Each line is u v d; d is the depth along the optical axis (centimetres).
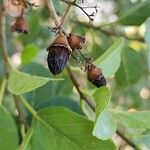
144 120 18
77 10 26
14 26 18
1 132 18
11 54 30
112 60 18
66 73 19
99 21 29
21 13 18
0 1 19
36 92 21
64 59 16
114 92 31
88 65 17
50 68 16
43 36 30
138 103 31
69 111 17
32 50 28
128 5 29
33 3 18
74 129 17
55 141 18
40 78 16
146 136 20
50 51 16
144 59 32
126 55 26
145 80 32
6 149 18
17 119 19
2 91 19
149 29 22
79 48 17
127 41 28
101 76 17
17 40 30
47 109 18
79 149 17
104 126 16
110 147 17
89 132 17
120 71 26
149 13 25
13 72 16
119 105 32
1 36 20
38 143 18
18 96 19
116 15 29
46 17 28
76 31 26
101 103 16
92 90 19
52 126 18
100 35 26
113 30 27
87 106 20
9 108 27
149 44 22
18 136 19
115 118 17
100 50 26
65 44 16
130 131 20
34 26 29
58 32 17
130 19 25
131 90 31
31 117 20
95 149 17
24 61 29
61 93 23
